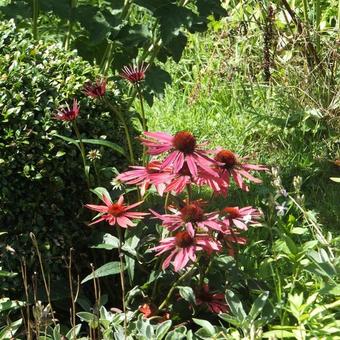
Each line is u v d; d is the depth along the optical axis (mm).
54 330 1077
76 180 1228
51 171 1195
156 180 1062
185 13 1469
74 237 1227
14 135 1186
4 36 1338
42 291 1192
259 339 1014
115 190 1228
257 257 1310
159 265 1177
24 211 1194
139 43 1519
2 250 1176
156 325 1110
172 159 1045
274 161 1696
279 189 1223
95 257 1225
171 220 1068
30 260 1188
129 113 1349
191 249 1052
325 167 1679
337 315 1127
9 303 1128
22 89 1222
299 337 1070
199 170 1068
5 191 1171
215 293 1175
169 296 1146
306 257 1248
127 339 1068
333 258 1136
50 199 1205
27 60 1285
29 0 1535
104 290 1243
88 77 1298
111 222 1097
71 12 1501
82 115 1238
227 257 1177
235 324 1074
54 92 1237
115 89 1319
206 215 1068
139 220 1176
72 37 1620
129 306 1182
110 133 1267
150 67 1532
